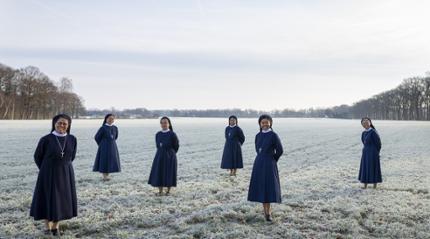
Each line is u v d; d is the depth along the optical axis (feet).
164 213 26.11
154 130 142.92
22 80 317.42
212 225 23.39
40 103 329.31
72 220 23.85
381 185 37.24
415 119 371.76
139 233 21.91
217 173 45.11
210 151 71.46
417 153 70.49
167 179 31.71
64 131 21.77
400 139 111.24
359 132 149.89
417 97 364.79
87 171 45.03
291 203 29.07
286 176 43.32
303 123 277.23
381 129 177.37
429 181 39.32
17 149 66.64
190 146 81.92
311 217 25.45
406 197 31.40
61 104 366.63
